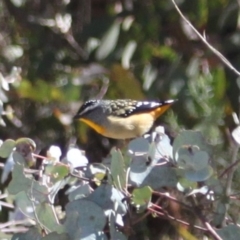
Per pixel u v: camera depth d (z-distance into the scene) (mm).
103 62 11914
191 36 11828
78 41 13078
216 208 6184
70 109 12672
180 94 11367
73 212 5855
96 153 13000
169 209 7930
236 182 7402
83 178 6246
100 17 11969
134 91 11625
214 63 11430
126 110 9469
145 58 12164
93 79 12172
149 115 9641
